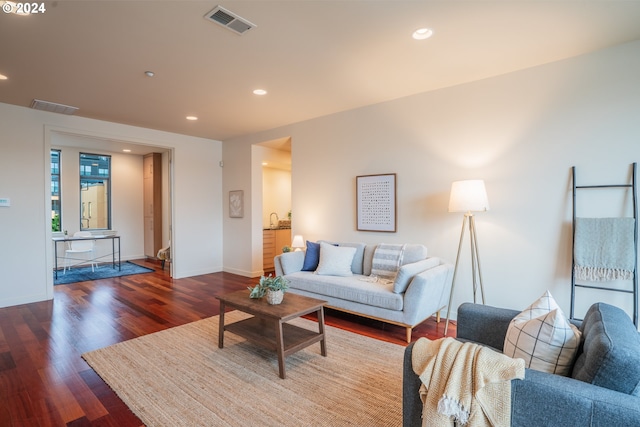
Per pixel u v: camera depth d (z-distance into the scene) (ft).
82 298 14.32
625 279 8.31
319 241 14.16
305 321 11.57
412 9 6.93
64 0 6.46
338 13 7.07
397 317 9.77
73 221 22.49
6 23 7.27
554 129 9.56
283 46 8.52
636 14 7.12
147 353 8.82
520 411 3.57
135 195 25.46
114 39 8.07
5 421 6.01
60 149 21.93
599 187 8.86
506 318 6.07
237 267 19.67
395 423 5.95
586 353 3.95
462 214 11.28
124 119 15.33
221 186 20.65
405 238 12.59
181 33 7.83
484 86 10.73
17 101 12.73
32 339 9.77
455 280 11.30
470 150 11.04
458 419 3.71
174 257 18.44
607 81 8.77
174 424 5.90
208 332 10.37
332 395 6.82
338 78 10.66
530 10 6.97
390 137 12.88
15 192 13.28
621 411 3.12
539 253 9.86
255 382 7.34
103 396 6.81
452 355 4.10
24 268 13.50
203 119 15.44
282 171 24.82
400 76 10.53
